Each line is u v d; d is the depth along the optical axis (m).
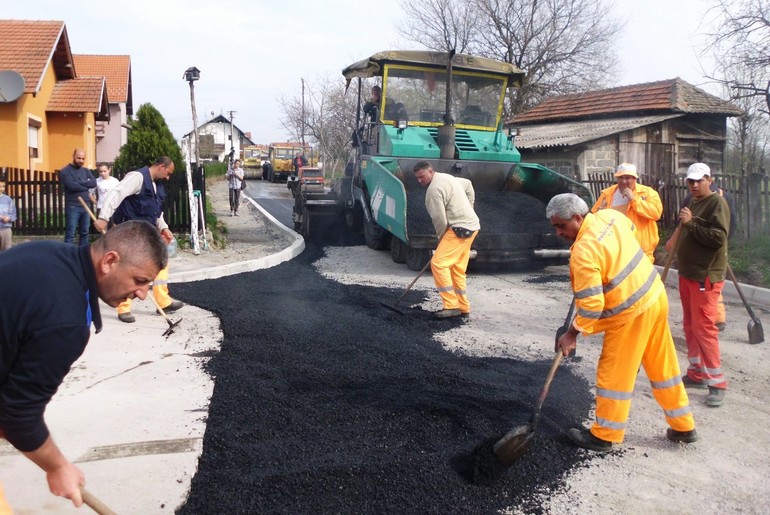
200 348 5.82
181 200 11.82
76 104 21.44
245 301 7.54
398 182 9.29
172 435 4.01
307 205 13.01
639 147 17.55
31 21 20.81
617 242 3.82
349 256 11.26
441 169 10.66
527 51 28.19
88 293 2.27
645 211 6.36
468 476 3.59
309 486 3.41
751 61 14.52
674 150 17.92
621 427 3.94
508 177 11.16
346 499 3.33
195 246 10.66
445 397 4.63
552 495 3.48
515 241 9.48
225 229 14.05
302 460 3.68
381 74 11.05
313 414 4.31
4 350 2.09
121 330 6.33
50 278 2.13
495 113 11.70
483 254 9.40
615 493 3.52
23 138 18.56
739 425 4.45
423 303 7.77
